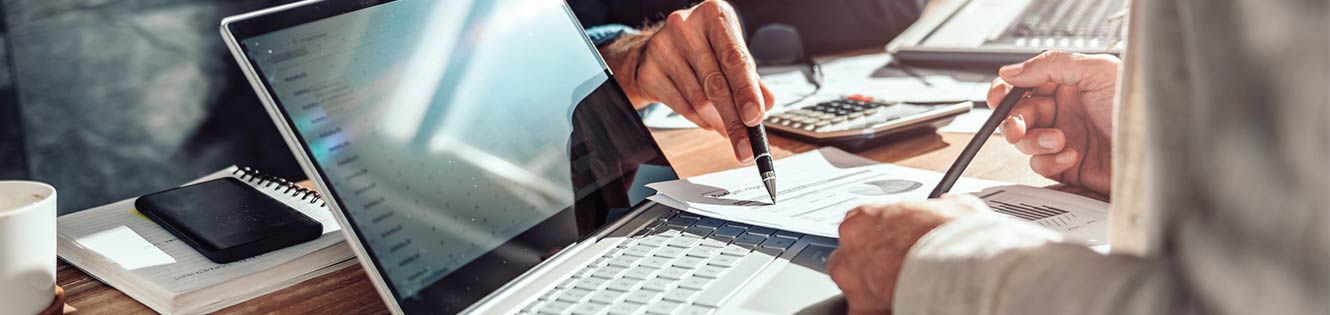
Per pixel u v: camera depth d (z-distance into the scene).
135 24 2.09
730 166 0.91
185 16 2.14
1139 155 0.45
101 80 2.08
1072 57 0.80
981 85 1.23
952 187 0.79
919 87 1.24
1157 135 0.37
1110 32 1.29
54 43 2.01
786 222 0.68
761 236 0.67
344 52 0.61
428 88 0.65
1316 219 0.30
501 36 0.73
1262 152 0.32
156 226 0.72
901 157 0.93
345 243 0.67
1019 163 0.89
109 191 2.12
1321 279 0.31
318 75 0.59
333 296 0.62
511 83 0.71
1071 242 0.42
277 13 0.59
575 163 0.72
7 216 0.54
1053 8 1.47
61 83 2.04
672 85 0.99
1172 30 0.36
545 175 0.69
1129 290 0.36
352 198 0.56
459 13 0.70
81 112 2.07
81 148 2.08
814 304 0.55
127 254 0.66
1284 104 0.31
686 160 0.94
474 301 0.57
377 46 0.64
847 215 0.56
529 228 0.64
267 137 2.29
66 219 0.74
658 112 1.17
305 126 0.56
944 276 0.43
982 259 0.42
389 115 0.61
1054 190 0.78
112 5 2.06
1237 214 0.33
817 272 0.60
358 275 0.66
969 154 0.79
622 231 0.70
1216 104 0.34
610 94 0.81
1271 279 0.32
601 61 0.83
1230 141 0.33
